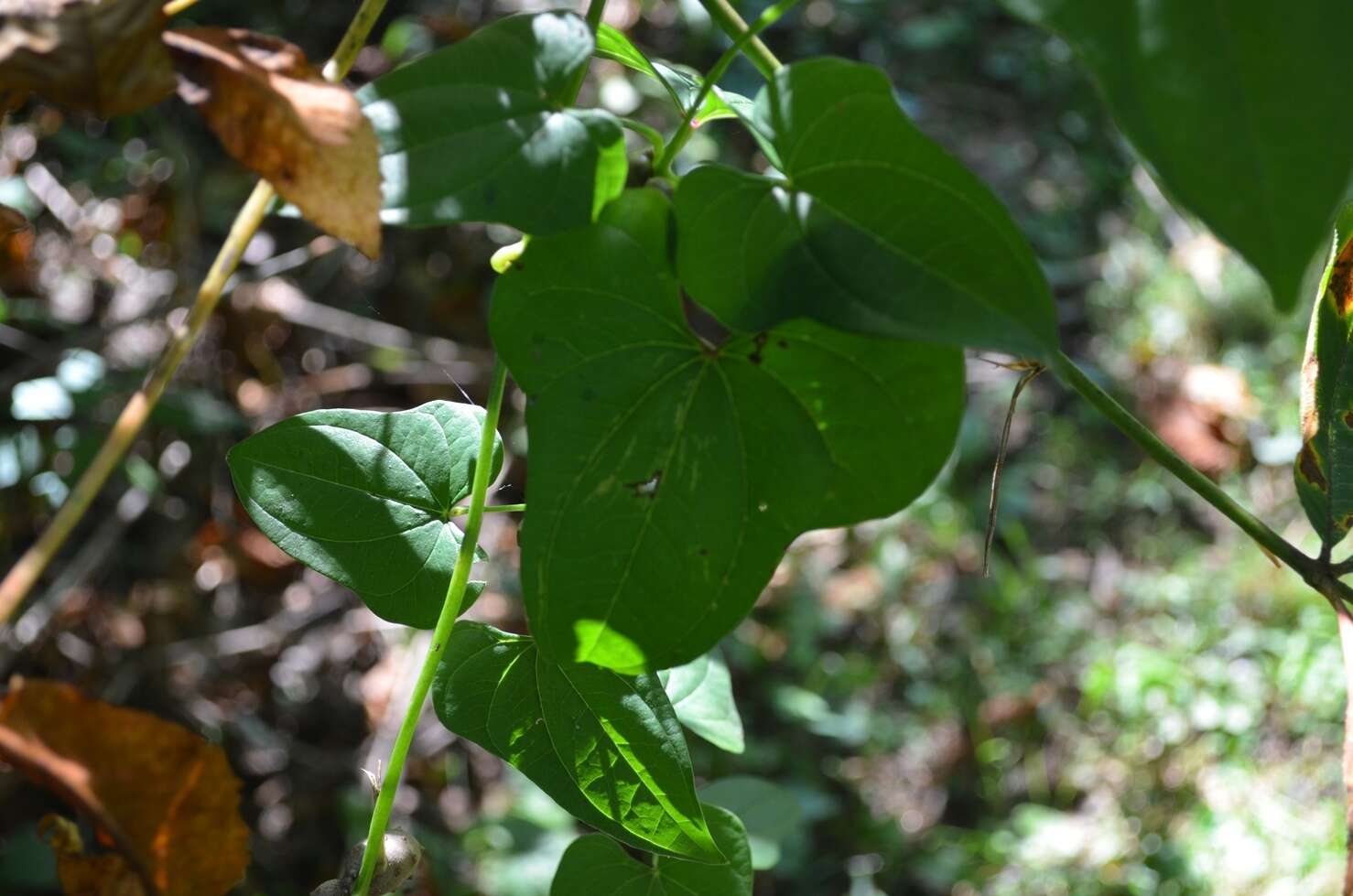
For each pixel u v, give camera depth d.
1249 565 2.05
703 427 0.44
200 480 1.58
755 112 0.43
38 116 1.55
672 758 0.49
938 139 2.84
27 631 1.33
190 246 1.54
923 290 0.41
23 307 1.39
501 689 0.50
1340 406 0.50
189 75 0.42
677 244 0.43
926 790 1.89
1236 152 0.37
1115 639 2.05
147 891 0.41
